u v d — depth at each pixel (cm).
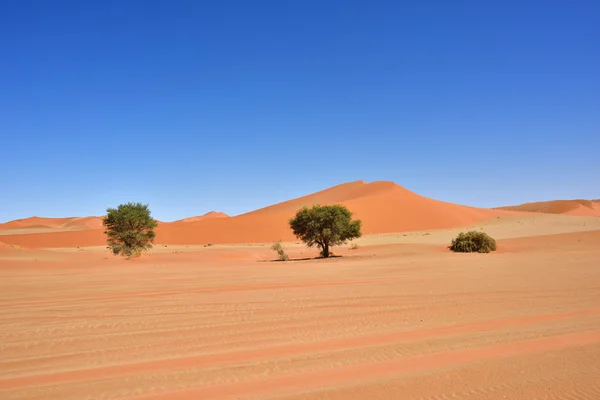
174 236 11681
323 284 2064
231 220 12862
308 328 1110
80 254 5178
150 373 780
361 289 1831
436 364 783
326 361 821
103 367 828
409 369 759
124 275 2867
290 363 814
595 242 5038
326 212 5016
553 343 905
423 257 4116
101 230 12669
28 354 932
